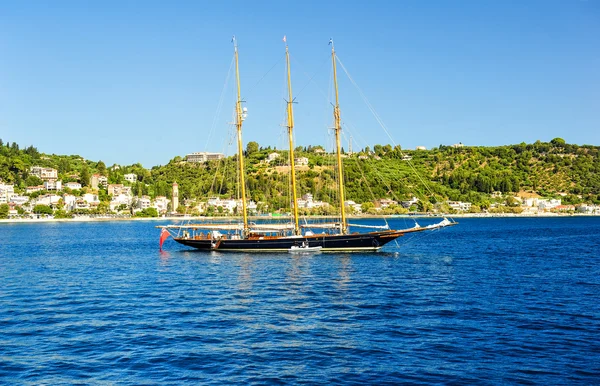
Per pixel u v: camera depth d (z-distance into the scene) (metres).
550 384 28.72
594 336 37.47
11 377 30.48
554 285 59.62
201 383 29.25
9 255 108.56
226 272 72.88
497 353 33.84
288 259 87.88
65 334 39.19
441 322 41.75
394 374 30.31
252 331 39.44
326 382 29.20
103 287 61.25
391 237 95.38
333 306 48.22
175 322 42.50
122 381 29.67
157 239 161.25
